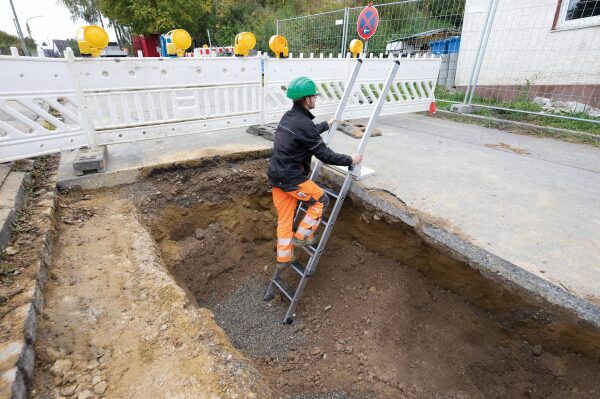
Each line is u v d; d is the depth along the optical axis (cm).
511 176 386
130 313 230
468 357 287
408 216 309
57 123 370
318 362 318
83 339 209
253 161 454
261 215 465
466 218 297
